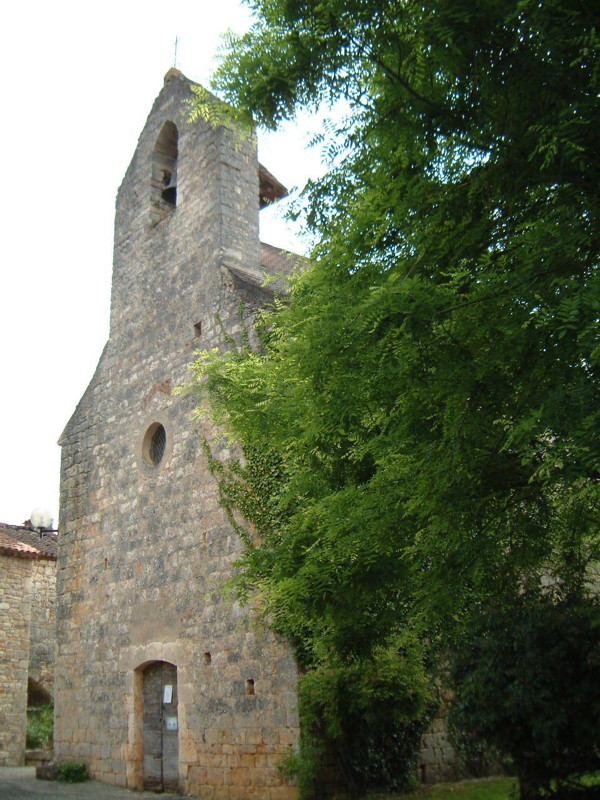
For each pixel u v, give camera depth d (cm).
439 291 543
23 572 2091
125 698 1418
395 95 608
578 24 527
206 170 1565
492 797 1057
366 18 606
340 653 898
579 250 546
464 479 626
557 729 775
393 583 796
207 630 1280
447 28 538
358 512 714
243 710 1182
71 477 1703
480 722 826
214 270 1468
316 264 712
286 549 893
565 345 536
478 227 602
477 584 787
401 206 613
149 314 1614
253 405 936
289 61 644
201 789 1225
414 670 1111
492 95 575
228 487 1293
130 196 1775
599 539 857
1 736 1922
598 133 543
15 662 2003
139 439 1548
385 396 621
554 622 808
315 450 816
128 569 1487
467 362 559
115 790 1343
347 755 1092
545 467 527
